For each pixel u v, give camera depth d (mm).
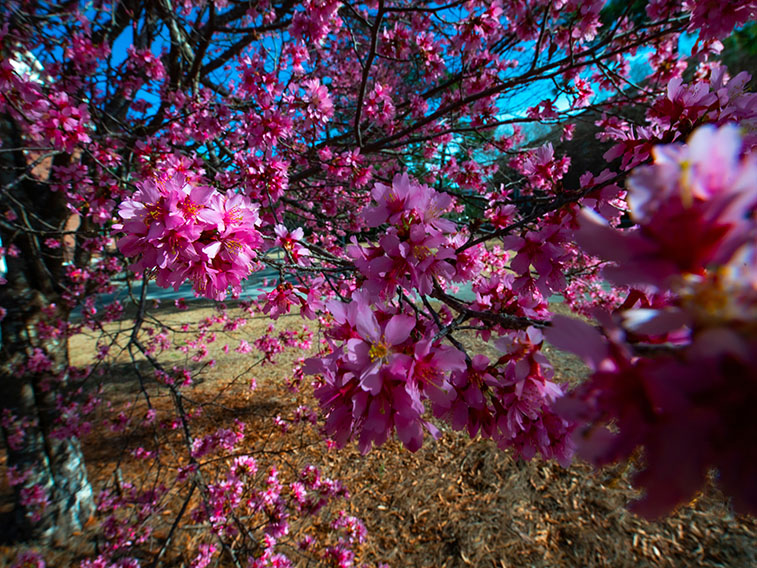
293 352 7430
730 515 3621
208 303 8547
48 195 3324
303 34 2535
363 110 3160
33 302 3441
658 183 351
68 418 3660
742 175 330
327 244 3992
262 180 2416
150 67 3051
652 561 3369
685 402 335
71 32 2762
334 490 3295
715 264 340
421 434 833
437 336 1054
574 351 409
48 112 2119
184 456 4684
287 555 3561
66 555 3602
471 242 1459
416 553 3590
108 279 4629
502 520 3834
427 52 3123
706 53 2570
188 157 2879
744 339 312
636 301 661
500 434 1086
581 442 393
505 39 3393
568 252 1436
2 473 4379
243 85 2537
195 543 3594
